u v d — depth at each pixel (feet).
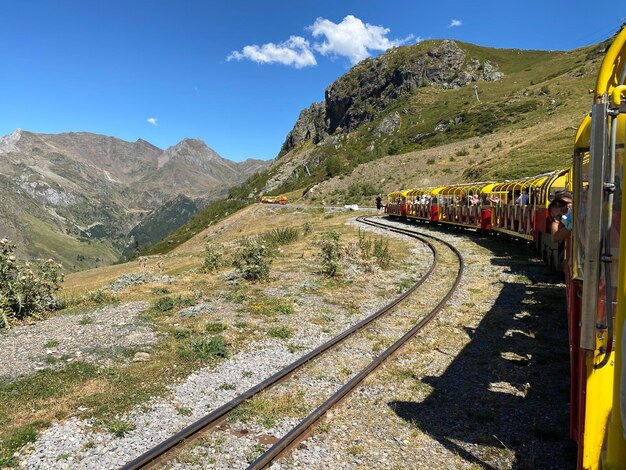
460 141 261.65
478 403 19.61
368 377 22.36
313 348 27.27
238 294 40.70
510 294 37.55
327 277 47.75
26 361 25.40
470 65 520.83
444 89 492.95
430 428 17.79
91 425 18.37
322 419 18.33
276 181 480.23
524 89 343.67
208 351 26.40
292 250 71.05
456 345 26.71
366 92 590.55
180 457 15.85
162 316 34.45
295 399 20.33
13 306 34.50
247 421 18.45
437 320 31.50
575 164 11.96
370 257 57.06
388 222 118.32
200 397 20.98
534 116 263.90
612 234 9.30
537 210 53.21
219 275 51.72
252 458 15.89
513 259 53.93
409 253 64.23
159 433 17.83
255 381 22.71
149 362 25.21
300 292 41.55
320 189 236.63
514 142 205.98
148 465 15.25
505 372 22.48
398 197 127.13
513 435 16.96
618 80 9.61
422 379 22.24
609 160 8.84
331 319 33.37
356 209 169.37
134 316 34.60
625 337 7.63
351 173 245.24
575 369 13.26
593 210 8.83
